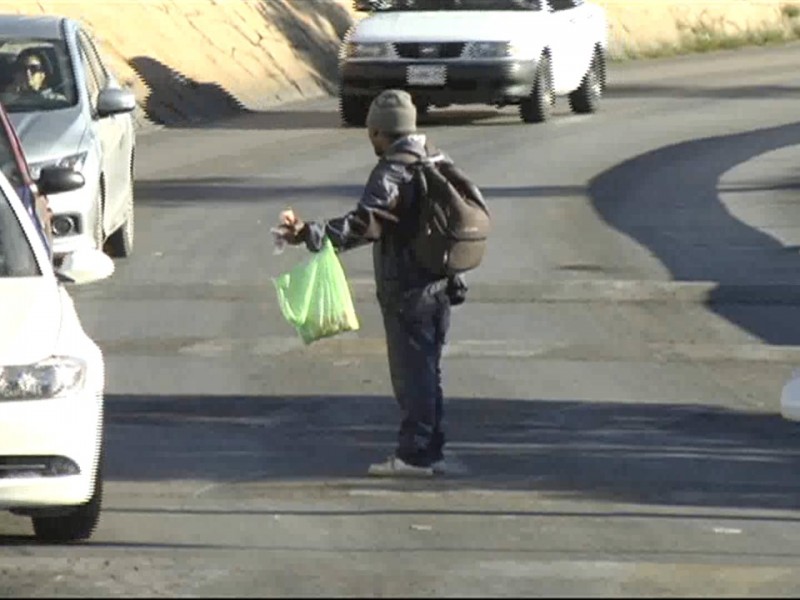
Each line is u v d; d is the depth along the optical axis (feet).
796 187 278.05
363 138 338.75
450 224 123.95
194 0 419.33
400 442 128.36
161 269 210.18
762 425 144.87
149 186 277.23
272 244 227.20
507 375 160.56
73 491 105.29
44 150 190.29
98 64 218.38
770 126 368.48
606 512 118.62
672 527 114.93
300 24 445.37
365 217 123.24
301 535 111.96
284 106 401.29
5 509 105.70
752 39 604.90
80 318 183.32
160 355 167.94
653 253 220.43
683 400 152.66
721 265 212.43
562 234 234.17
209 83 389.19
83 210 190.49
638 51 554.46
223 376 160.15
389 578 100.63
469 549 108.47
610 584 99.76
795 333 178.81
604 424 144.05
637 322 183.32
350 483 126.11
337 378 159.94
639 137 343.46
